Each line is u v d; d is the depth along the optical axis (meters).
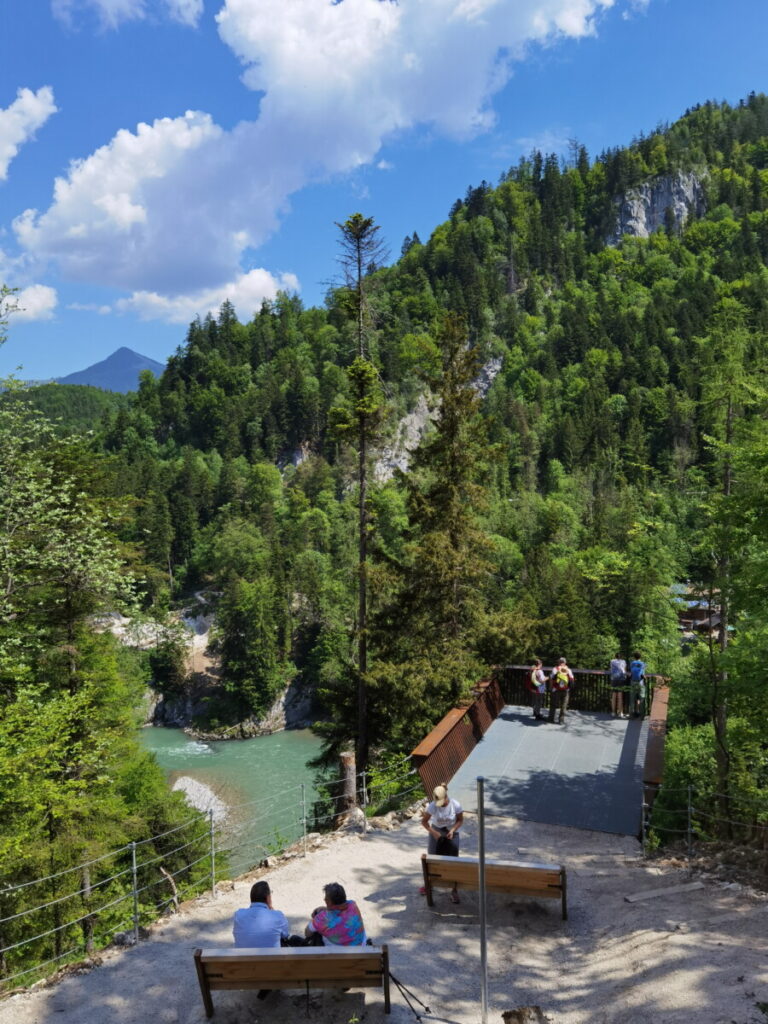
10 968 16.73
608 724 19.08
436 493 21.66
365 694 23.95
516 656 21.53
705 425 24.67
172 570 134.12
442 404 21.41
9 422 19.83
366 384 23.89
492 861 8.84
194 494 154.88
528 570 81.88
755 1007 5.96
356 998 7.01
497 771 15.73
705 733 22.91
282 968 6.52
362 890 9.85
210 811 10.46
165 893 23.50
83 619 20.83
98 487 22.31
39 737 15.40
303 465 170.38
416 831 12.39
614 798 14.24
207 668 91.75
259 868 10.93
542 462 157.75
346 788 14.09
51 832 17.70
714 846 11.63
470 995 7.06
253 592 88.31
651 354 183.88
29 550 18.16
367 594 24.20
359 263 24.41
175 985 7.39
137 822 19.78
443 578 20.80
